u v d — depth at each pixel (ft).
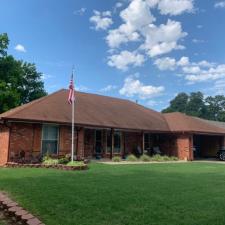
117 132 84.48
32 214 23.29
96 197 27.25
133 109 100.89
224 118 286.05
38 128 65.62
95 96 97.50
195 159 96.63
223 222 20.83
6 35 122.42
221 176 43.19
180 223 20.53
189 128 90.17
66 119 69.00
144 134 91.61
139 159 77.30
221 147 103.86
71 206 24.52
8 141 61.05
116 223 20.66
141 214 22.45
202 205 24.97
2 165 57.82
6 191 30.42
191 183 35.60
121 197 27.27
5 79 123.13
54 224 20.85
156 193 29.17
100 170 48.21
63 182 34.71
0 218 24.07
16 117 60.64
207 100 296.92
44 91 144.15
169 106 314.96
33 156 61.82
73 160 55.98
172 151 92.99
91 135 79.51
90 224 20.54
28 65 139.44
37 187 31.58
